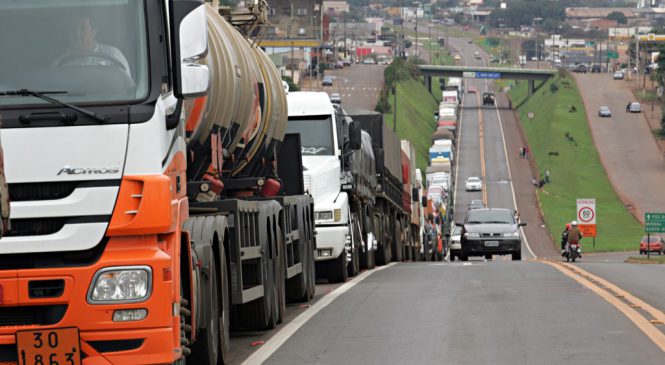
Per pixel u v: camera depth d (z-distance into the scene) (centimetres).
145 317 2308
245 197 4656
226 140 4434
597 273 6856
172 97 2512
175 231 2455
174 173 2545
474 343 3447
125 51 2431
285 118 5697
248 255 3594
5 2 2453
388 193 9525
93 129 2356
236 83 4406
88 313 2300
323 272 6569
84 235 2322
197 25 2502
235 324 3872
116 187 2341
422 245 14112
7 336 2300
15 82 2397
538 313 4269
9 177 2336
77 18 2448
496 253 11200
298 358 3194
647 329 3744
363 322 4053
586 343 3419
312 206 5350
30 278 2305
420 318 4147
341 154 7012
